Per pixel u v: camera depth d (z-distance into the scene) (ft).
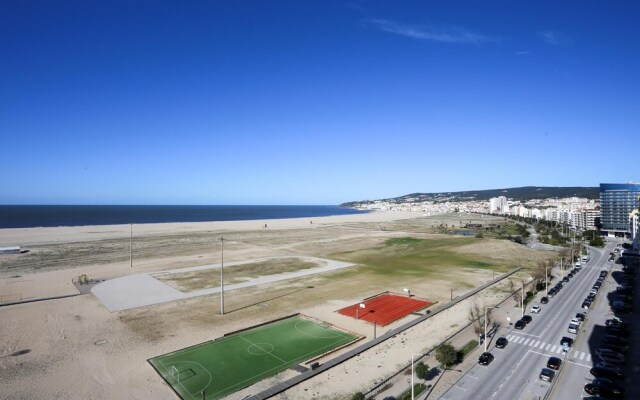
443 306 267.59
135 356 185.26
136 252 496.64
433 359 182.09
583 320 241.76
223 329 222.69
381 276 372.58
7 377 163.43
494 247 574.15
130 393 151.33
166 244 574.97
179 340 205.36
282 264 429.79
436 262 452.35
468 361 180.45
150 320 237.04
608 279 366.63
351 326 230.48
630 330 225.56
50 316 242.37
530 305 275.39
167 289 311.68
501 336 213.25
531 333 218.18
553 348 196.54
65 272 370.32
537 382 160.66
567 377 166.09
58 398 147.02
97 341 203.31
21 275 355.15
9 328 220.84
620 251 545.85
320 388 155.12
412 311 260.42
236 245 579.89
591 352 192.24
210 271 383.86
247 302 278.26
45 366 174.09
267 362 180.24
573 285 339.36
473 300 287.28
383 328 227.61
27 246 526.57
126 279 343.67
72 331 217.36
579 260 458.50
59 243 563.07
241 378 164.45
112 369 171.63
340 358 180.65
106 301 275.59
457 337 211.00
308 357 185.88
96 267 395.96
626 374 169.99
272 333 217.97
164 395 150.41
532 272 361.92
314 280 352.28
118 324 229.25
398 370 171.01
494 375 166.61
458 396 149.18
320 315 250.37
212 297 290.35
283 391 152.46
